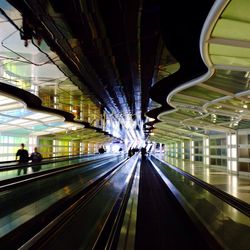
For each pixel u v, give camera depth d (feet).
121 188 41.83
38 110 42.91
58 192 30.96
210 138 67.82
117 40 23.84
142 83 37.14
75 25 20.13
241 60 16.89
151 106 51.80
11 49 35.58
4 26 28.99
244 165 47.85
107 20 20.40
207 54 15.98
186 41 18.02
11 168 37.14
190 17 15.30
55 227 16.39
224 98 28.45
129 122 96.99
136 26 19.83
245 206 24.54
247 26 12.53
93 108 72.28
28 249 13.04
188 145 101.19
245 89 25.41
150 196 49.39
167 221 32.48
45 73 44.93
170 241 25.66
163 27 17.57
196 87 26.96
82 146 118.32
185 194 39.78
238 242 19.90
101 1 17.88
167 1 14.97
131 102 53.36
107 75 33.99
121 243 19.26
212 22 11.86
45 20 19.11
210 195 32.53
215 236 22.30
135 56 26.40
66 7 17.71
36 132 67.67
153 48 25.54
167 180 58.03
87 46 24.43
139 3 16.53
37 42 23.62
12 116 44.65
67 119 57.77
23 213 20.81
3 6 19.94
